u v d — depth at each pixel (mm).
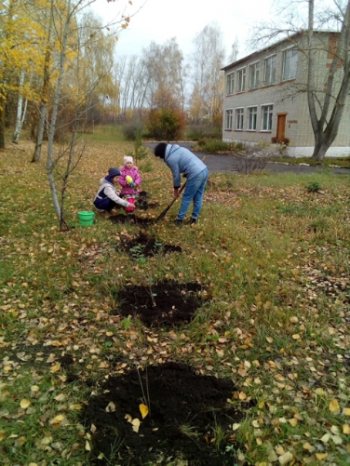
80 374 2822
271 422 2377
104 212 6750
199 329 3326
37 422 2357
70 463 2090
